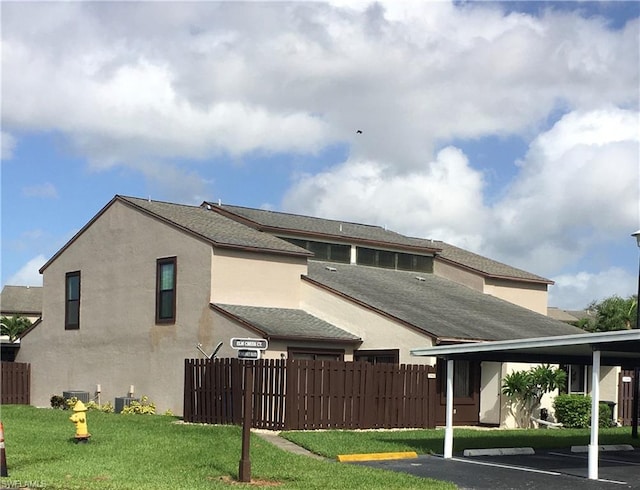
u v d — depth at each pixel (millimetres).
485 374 26812
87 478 14000
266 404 22531
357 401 23250
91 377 32469
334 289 28688
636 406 23750
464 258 38188
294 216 37000
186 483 13695
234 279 28203
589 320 48531
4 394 35375
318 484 13984
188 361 24703
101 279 32531
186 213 31781
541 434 23719
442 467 16766
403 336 26031
